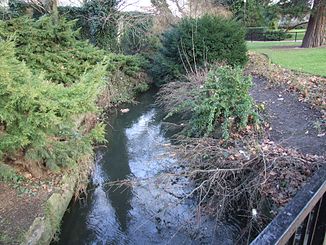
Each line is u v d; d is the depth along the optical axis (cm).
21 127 323
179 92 688
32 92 304
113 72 905
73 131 413
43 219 317
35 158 376
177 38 894
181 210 380
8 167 355
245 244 318
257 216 325
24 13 984
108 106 834
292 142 422
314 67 827
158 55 974
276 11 1190
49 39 773
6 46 338
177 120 675
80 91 354
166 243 342
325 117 496
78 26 1043
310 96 591
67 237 364
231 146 430
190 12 1188
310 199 108
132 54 1134
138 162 537
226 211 355
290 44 1462
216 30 888
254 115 478
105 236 365
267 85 719
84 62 798
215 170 361
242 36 899
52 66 723
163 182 423
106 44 1072
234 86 501
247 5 1684
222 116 505
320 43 1232
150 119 754
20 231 289
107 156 575
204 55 853
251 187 343
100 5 1047
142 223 378
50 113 318
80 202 420
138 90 984
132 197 429
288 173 337
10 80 297
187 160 428
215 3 1406
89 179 477
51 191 367
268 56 1017
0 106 307
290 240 103
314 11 1166
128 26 1106
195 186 407
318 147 400
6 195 346
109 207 417
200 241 336
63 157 400
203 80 655
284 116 525
